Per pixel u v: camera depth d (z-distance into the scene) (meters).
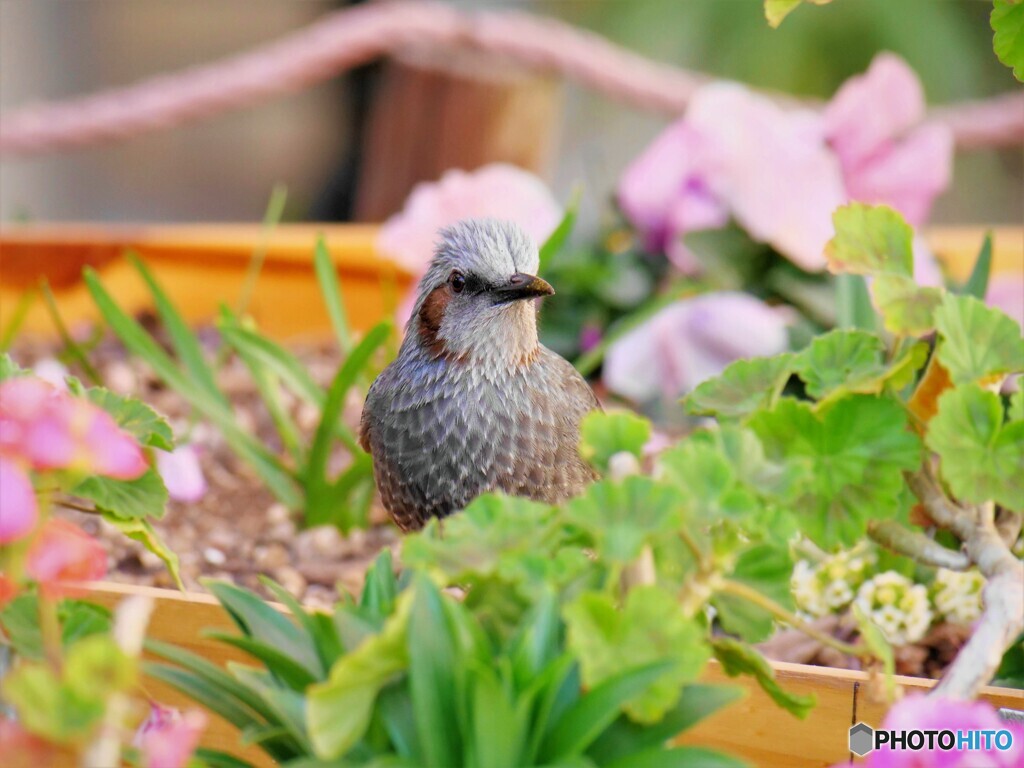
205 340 1.55
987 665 1.02
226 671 1.05
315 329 1.58
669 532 0.97
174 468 1.32
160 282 1.56
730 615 1.02
